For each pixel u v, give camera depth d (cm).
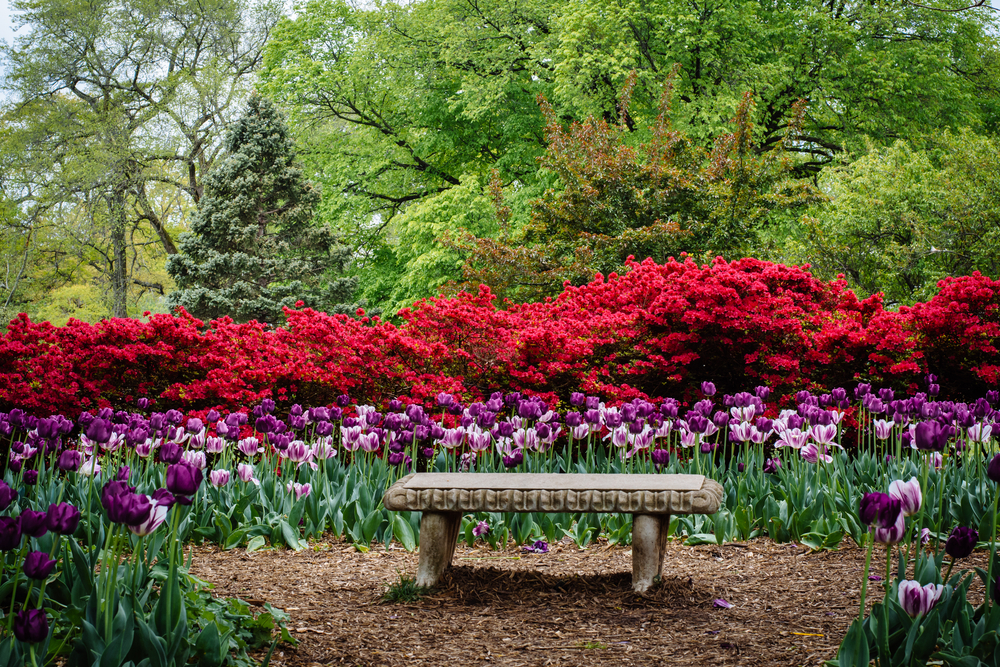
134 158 2777
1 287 3045
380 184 2711
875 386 834
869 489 546
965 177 1672
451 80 2475
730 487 582
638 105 2236
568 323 853
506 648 342
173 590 275
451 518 449
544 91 2328
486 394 859
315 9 2669
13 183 2795
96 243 3039
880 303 874
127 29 2848
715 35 2036
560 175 1662
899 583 279
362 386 830
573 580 435
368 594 423
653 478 436
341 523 550
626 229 1536
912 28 2347
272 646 290
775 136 2348
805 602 396
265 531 539
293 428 627
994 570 408
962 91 2386
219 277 2112
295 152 2336
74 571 322
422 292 2280
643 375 843
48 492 518
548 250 1591
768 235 1998
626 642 347
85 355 803
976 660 245
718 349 846
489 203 2234
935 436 302
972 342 773
